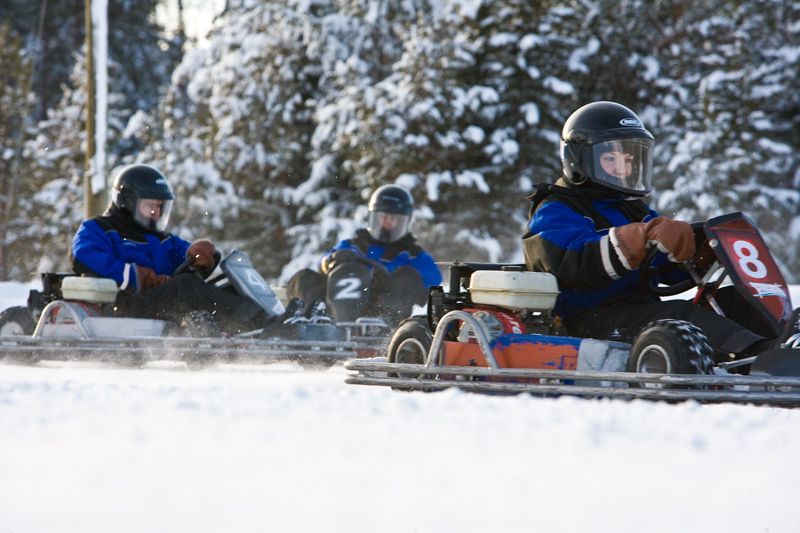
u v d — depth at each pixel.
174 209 67.06
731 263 10.92
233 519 3.79
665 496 4.36
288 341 16.25
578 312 12.07
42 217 75.69
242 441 5.75
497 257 60.25
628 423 6.80
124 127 91.81
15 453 5.25
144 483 4.46
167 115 72.38
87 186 44.06
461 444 5.71
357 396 8.60
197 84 72.38
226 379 13.10
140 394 8.50
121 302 17.80
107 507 3.96
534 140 65.62
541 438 5.95
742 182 66.00
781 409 8.90
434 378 11.37
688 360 9.86
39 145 77.44
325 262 21.78
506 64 65.12
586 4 67.94
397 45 71.50
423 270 23.23
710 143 64.75
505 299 11.41
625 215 12.54
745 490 4.50
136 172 19.11
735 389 9.76
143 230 19.16
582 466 5.06
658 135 66.88
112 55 96.38
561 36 66.00
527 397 9.16
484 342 11.02
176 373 14.87
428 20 68.75
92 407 7.32
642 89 67.56
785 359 9.88
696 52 69.31
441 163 62.75
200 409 7.29
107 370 15.57
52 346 17.02
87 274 18.16
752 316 11.39
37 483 4.43
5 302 29.42
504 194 64.19
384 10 70.31
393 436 6.01
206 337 16.77
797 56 68.38
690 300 11.93
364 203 66.31
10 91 78.12
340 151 66.62
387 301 20.97
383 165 62.75
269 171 70.06
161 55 102.81
